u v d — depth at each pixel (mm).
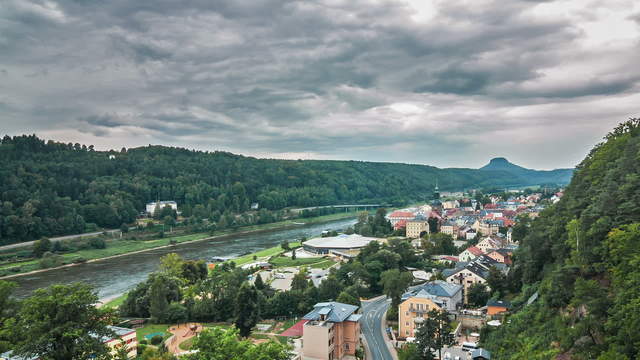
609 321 92625
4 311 140000
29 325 102875
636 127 177125
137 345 163000
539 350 114312
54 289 101938
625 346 85375
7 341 120750
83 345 98750
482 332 161125
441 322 147875
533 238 182500
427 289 199375
